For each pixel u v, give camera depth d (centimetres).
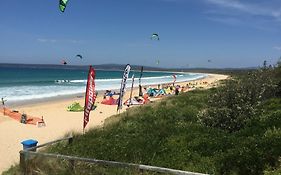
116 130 1667
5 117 2986
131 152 1209
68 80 9231
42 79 9462
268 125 1395
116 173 988
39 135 2302
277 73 2486
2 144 2028
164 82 9738
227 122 1587
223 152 1122
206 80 11450
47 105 3941
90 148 1302
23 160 1109
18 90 5753
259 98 1895
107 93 4984
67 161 1064
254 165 954
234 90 1806
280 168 890
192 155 1135
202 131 1491
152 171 975
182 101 2680
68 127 2584
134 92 5950
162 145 1276
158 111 2166
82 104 4056
